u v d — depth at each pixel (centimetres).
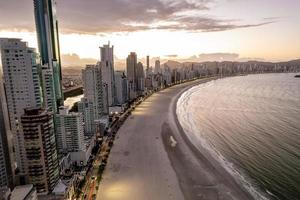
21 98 8281
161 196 7262
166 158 10175
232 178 8356
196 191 7525
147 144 11975
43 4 18650
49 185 7500
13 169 8369
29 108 7656
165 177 8462
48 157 7431
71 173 8800
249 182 8075
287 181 8075
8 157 8300
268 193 7394
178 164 9562
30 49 8531
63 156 9506
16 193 6238
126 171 8975
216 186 7831
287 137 12488
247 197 7175
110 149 11325
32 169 7325
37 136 7225
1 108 8469
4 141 8188
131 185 7950
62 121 9894
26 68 8312
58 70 17812
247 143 11862
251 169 9031
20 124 7275
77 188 7906
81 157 9850
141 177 8500
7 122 8675
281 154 10300
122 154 10681
